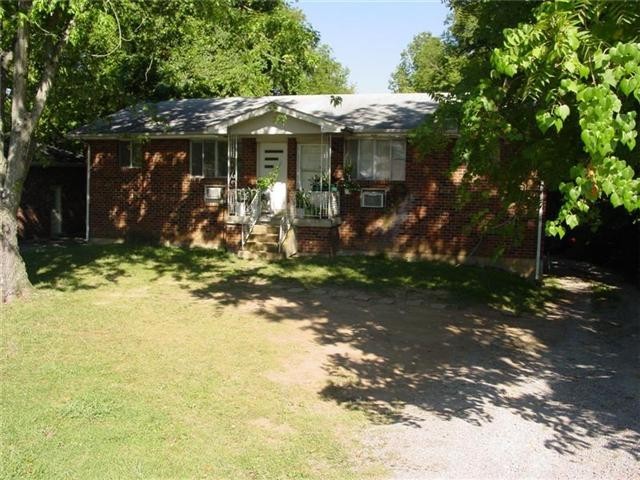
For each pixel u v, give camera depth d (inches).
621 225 607.5
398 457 228.8
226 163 777.6
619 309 521.0
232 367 328.2
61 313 429.4
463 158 252.8
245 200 735.1
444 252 691.4
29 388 281.7
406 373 335.0
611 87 150.6
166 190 800.9
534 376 336.2
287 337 394.9
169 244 801.6
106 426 243.3
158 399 275.7
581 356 378.3
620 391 311.7
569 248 871.7
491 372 340.8
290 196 757.3
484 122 226.8
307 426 256.2
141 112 847.7
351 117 737.6
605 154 132.0
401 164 704.4
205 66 937.5
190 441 235.3
